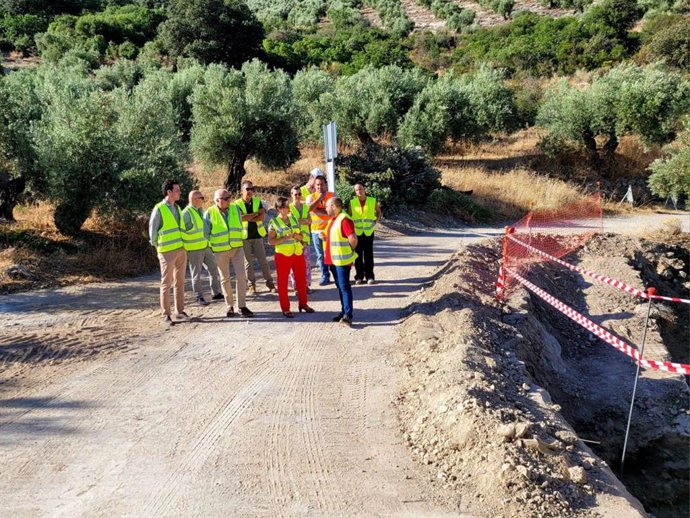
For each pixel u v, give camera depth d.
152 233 8.16
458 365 6.14
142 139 14.41
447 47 59.50
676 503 7.38
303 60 52.56
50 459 4.81
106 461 4.79
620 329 10.40
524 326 8.32
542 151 32.91
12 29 48.91
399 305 9.30
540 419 5.35
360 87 29.41
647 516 4.50
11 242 11.77
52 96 14.84
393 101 29.28
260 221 9.94
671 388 8.42
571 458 4.76
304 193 10.78
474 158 32.47
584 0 62.28
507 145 35.28
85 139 12.41
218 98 20.03
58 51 44.19
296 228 8.66
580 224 20.73
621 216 25.72
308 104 28.98
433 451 4.95
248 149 20.39
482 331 7.45
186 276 11.65
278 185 22.23
